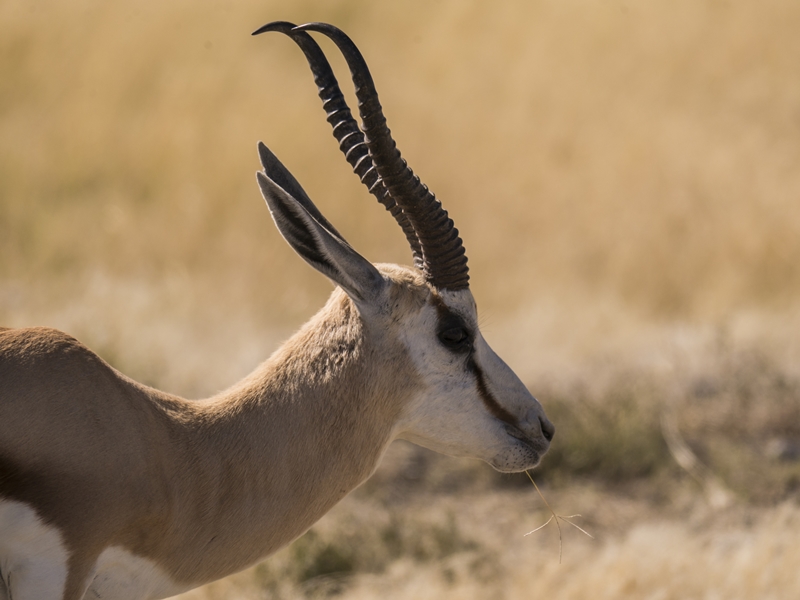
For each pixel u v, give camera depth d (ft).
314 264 44.96
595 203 165.37
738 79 216.95
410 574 70.44
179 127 175.52
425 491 86.17
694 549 70.95
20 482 37.68
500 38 223.30
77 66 191.52
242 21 222.07
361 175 48.75
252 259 139.13
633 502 84.89
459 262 47.19
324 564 72.49
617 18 234.38
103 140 172.76
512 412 48.42
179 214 153.38
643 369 107.14
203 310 121.19
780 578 66.54
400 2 234.99
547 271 148.05
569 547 77.05
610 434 90.48
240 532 43.19
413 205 46.16
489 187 167.84
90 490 38.55
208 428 43.42
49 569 37.88
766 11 241.14
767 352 108.68
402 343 46.34
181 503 41.55
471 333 47.52
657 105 203.82
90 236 146.51
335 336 46.26
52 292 119.65
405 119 184.44
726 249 152.97
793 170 179.83
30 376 38.83
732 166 177.58
